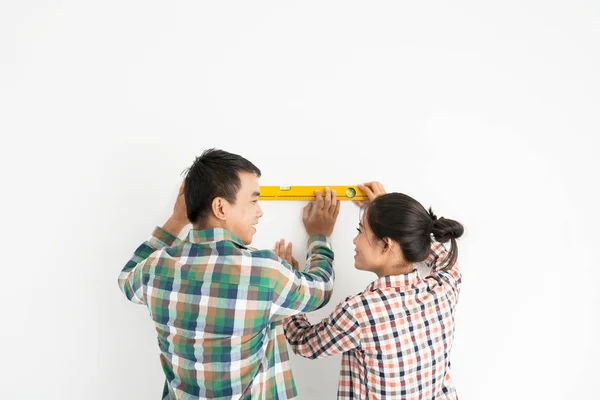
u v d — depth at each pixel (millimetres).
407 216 918
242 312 826
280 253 1208
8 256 1209
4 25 1194
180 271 860
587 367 1317
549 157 1287
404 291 947
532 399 1311
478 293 1292
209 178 876
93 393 1246
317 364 1244
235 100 1210
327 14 1220
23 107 1198
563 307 1302
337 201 1207
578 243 1295
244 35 1207
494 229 1280
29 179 1204
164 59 1203
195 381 871
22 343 1227
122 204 1216
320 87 1222
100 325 1234
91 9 1198
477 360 1302
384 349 915
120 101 1205
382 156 1239
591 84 1296
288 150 1219
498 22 1268
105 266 1222
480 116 1265
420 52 1243
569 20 1286
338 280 1237
